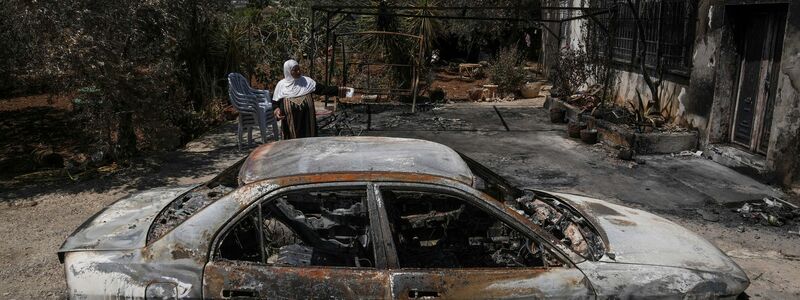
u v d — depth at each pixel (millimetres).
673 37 10031
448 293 3275
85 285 3289
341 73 14852
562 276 3395
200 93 11992
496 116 12484
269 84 15180
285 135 7797
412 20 13727
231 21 14250
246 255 3824
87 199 6945
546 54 17984
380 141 4234
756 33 8359
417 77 12977
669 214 6625
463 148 9586
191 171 8117
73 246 3471
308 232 4012
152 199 4230
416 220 4441
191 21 11945
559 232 3953
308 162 3670
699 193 7348
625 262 3588
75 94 8133
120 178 7789
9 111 12141
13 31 8516
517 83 15336
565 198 4691
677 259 3717
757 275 5211
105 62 7629
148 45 8750
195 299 3213
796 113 7195
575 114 11344
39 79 8211
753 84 8453
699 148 9336
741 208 6762
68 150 9422
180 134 9406
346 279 3260
